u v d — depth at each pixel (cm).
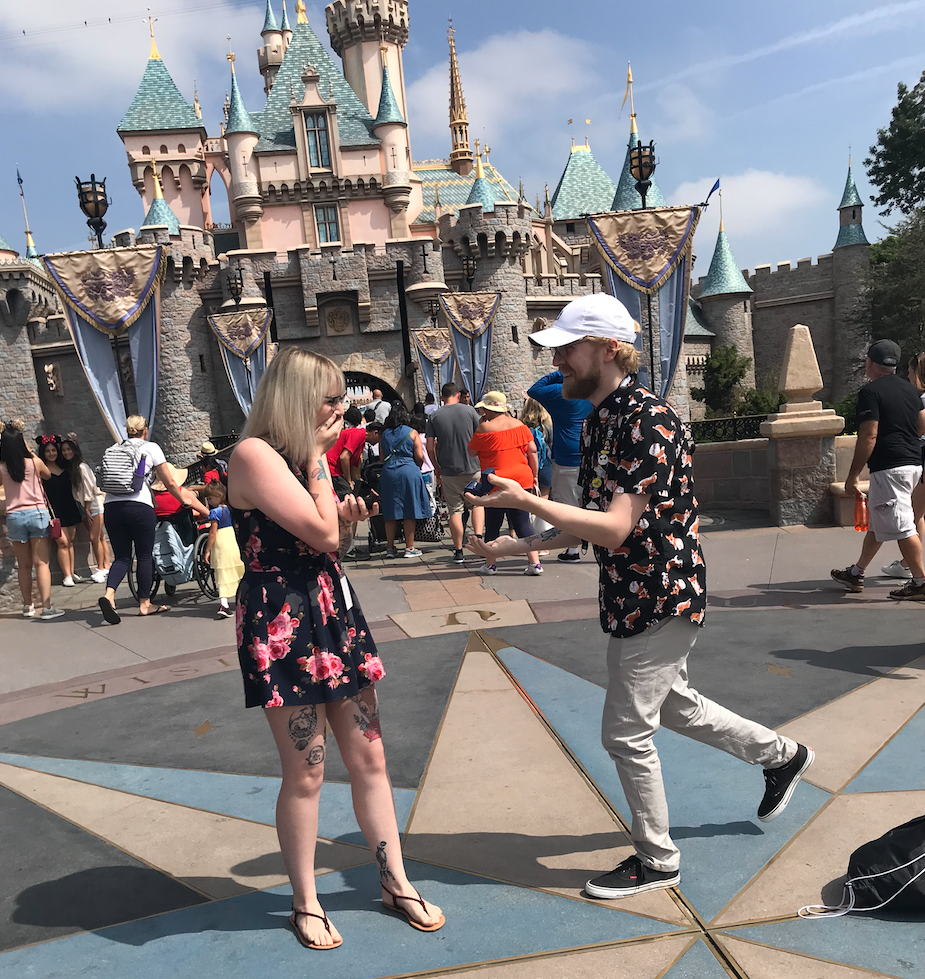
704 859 257
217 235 5634
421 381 3981
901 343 4766
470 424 795
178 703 456
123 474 682
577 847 272
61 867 283
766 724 353
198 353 4209
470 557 852
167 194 5909
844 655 435
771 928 220
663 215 1162
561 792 312
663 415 220
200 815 317
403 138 4762
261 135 4684
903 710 358
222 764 366
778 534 812
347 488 785
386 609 648
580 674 448
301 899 230
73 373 4403
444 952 220
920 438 518
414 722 395
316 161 4703
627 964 210
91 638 648
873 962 204
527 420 897
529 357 4594
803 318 6275
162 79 6000
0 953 235
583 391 232
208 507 727
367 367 4138
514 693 425
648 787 233
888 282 4903
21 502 709
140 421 700
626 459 218
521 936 225
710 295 6234
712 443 1020
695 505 230
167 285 4141
